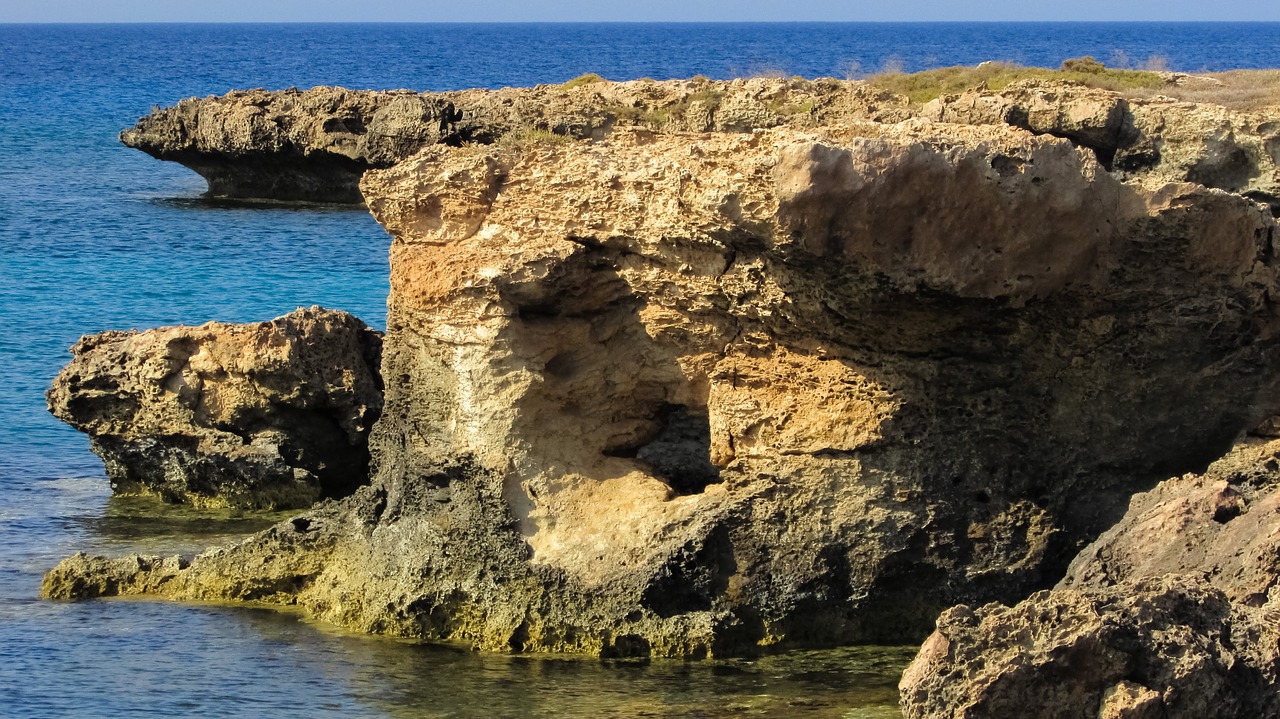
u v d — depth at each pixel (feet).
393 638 67.82
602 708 58.80
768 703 58.80
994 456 64.95
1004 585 64.90
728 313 65.31
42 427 108.68
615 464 69.10
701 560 65.00
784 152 56.90
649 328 67.77
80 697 60.75
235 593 73.56
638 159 65.21
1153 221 61.46
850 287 59.52
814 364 64.59
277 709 59.52
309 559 73.61
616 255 67.10
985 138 58.23
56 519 88.74
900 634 65.77
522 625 65.98
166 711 59.41
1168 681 46.39
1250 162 112.37
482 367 67.00
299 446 91.25
